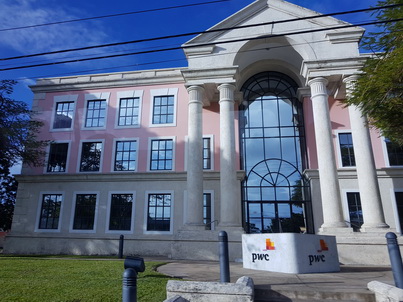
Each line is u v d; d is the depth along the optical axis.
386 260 11.91
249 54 17.81
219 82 15.62
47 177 18.89
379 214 12.91
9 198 30.72
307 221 17.41
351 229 12.62
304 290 5.54
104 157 18.98
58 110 20.47
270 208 17.84
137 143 18.92
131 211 17.70
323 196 13.45
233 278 7.00
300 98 19.06
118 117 19.64
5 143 17.28
